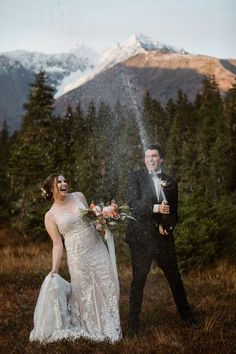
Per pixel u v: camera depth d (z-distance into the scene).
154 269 10.31
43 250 16.66
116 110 27.30
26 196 24.31
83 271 5.89
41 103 29.67
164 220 5.81
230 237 10.35
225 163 29.84
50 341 5.47
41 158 24.98
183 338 5.41
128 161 23.94
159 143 22.27
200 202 10.83
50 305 5.59
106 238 6.06
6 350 5.26
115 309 5.89
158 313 6.57
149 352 5.02
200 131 35.94
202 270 9.85
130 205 5.95
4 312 6.92
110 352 5.03
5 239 19.91
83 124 31.47
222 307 6.82
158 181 5.96
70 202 6.17
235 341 5.24
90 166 24.47
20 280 9.20
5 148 45.69
